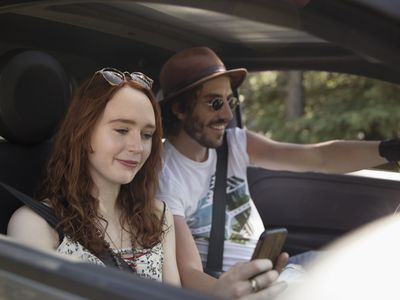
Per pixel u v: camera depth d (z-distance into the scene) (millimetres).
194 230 2725
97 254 2066
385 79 3012
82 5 2363
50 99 2424
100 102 2078
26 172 2402
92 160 2115
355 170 3166
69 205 2076
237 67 3336
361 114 10156
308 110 11438
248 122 11922
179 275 2402
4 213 2203
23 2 1979
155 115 2229
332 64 3121
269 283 1922
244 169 2920
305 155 3170
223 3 1942
